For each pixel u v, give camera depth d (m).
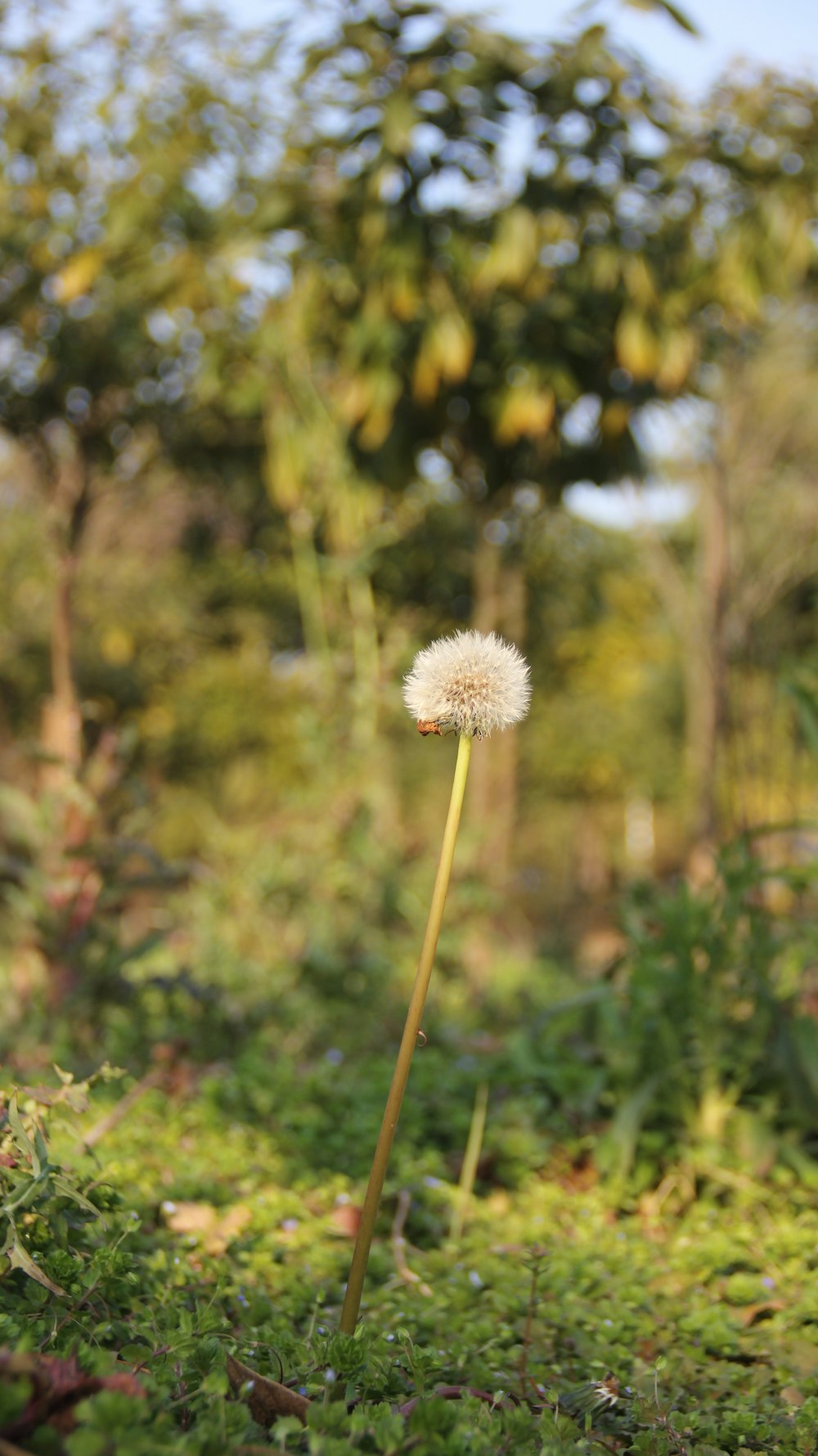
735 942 4.28
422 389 7.38
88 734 12.59
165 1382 1.94
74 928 5.04
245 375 8.41
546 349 7.48
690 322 7.99
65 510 8.58
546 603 11.98
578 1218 3.74
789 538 11.31
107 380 8.30
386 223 7.23
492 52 6.91
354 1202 3.63
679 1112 4.06
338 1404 1.78
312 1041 5.99
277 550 11.77
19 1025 5.07
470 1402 2.12
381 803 7.75
